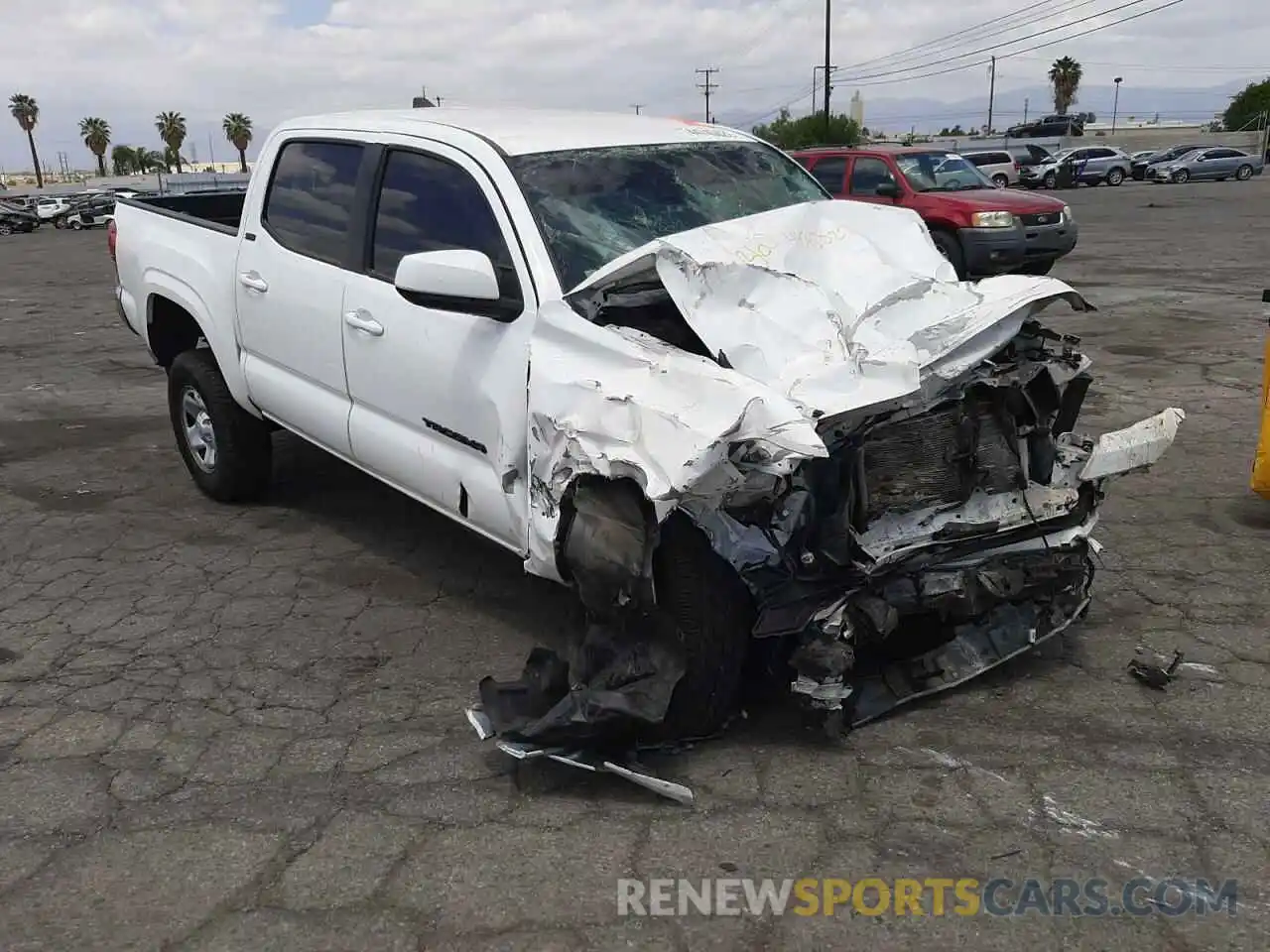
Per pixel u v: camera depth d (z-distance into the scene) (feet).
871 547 10.98
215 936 8.95
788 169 16.01
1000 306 11.37
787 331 11.12
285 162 16.94
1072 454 12.84
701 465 9.46
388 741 11.93
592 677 10.96
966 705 12.28
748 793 10.71
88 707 12.82
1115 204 97.45
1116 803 10.43
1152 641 13.70
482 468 12.97
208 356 19.38
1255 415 23.79
